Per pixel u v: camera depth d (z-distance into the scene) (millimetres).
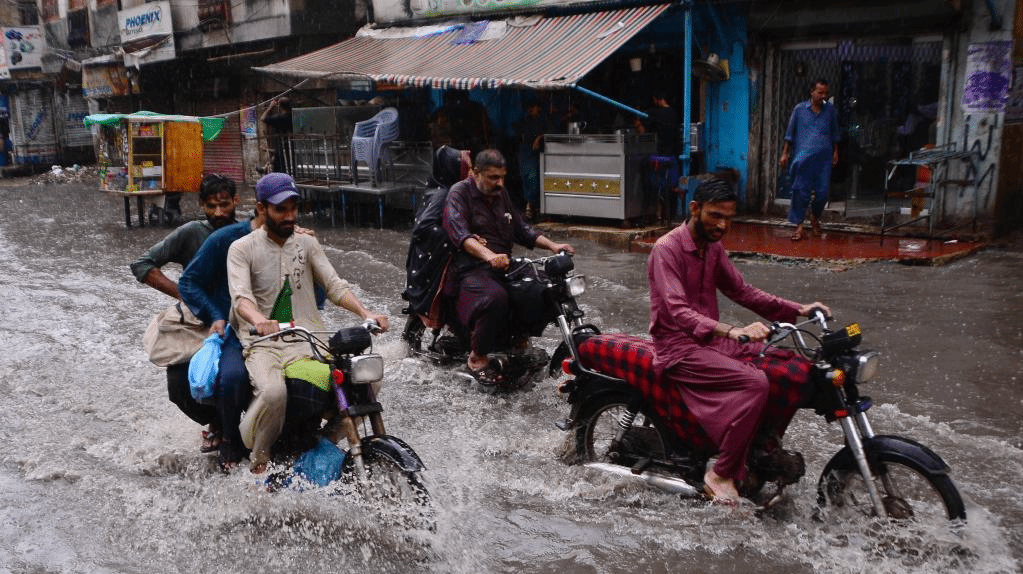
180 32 21812
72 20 27703
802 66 11930
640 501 4328
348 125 14422
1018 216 10703
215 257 4566
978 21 9977
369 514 4039
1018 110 10320
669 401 4227
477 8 14156
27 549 4020
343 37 18672
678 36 12547
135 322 8414
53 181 26766
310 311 4555
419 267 6289
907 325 7176
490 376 5957
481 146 13984
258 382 4207
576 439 4742
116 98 28016
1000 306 7602
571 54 11523
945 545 3650
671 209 12508
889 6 10453
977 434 5070
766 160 12156
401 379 6410
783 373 3957
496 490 4543
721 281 4336
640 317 7832
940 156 10031
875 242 10266
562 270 5273
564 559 3840
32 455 5152
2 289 9969
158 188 15461
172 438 5430
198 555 3924
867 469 3783
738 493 4105
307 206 15586
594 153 11797
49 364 7039
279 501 4223
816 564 3699
